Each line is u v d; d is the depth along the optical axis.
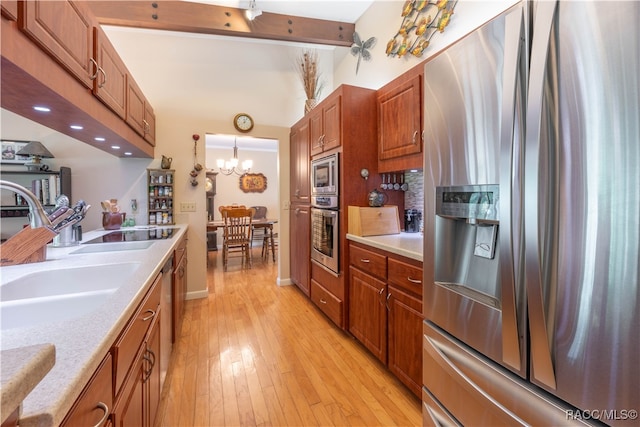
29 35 0.92
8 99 1.19
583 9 0.69
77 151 2.96
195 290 3.32
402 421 1.53
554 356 0.76
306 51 3.75
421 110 1.89
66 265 1.40
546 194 0.76
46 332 0.71
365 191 2.40
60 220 1.68
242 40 3.49
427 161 1.27
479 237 1.18
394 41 2.58
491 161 0.96
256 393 1.73
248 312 2.92
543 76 0.75
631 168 0.62
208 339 2.38
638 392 0.62
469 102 1.04
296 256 3.53
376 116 2.42
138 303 1.04
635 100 0.61
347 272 2.38
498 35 0.92
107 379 0.76
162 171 3.14
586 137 0.68
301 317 2.81
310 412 1.59
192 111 3.31
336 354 2.16
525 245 0.81
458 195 1.13
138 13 2.59
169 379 1.85
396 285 1.77
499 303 1.00
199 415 1.56
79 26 1.29
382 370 1.96
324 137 2.65
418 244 1.85
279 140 3.68
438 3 2.12
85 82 1.35
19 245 1.41
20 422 0.43
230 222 4.91
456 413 1.13
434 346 1.25
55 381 0.53
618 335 0.64
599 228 0.67
